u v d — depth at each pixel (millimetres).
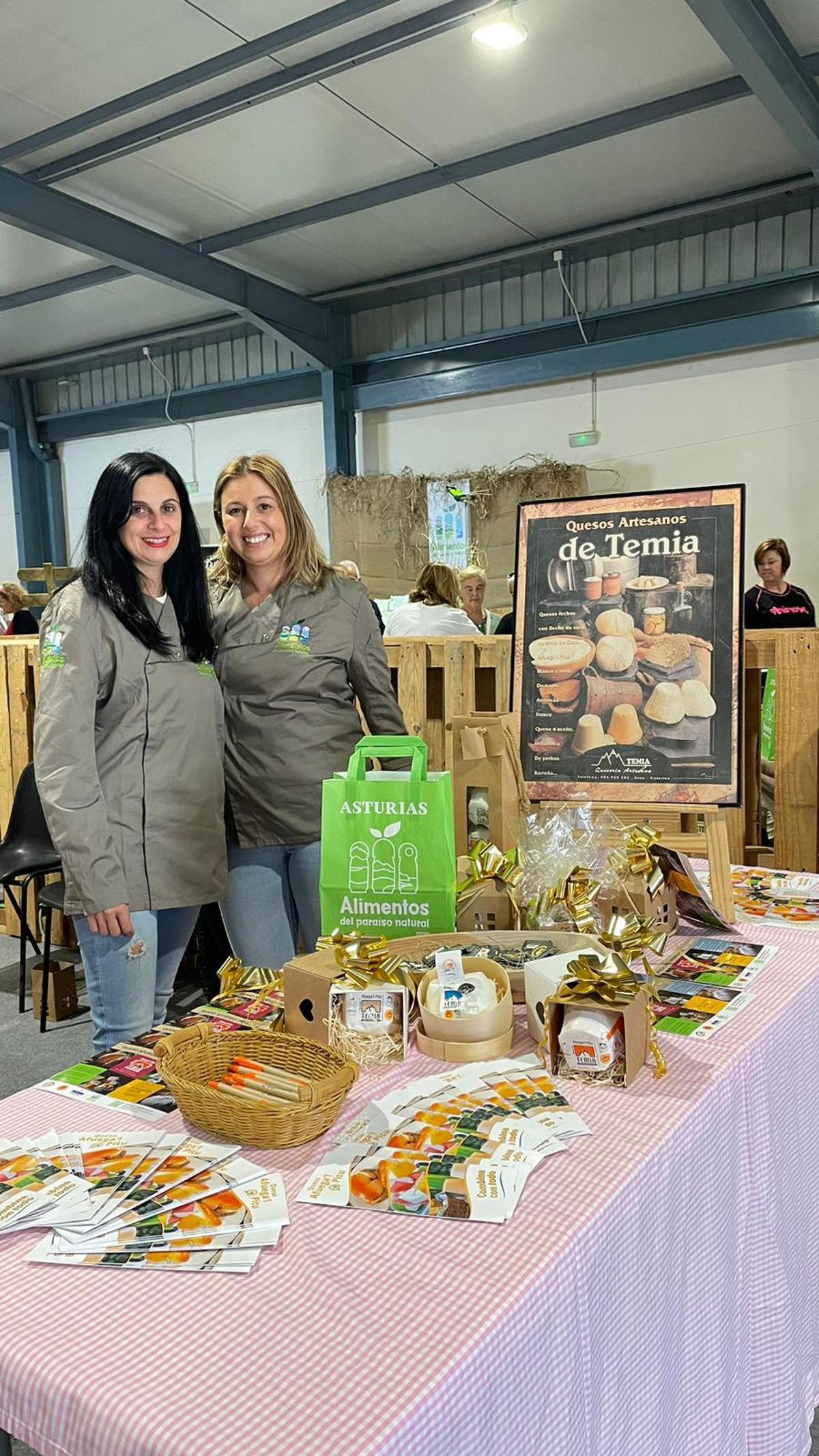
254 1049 1252
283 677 2150
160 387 10016
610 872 1654
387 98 5332
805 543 7031
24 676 4363
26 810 3703
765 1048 1347
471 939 1469
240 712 2180
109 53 4887
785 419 7020
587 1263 922
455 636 3480
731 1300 1272
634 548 1903
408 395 8492
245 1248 911
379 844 1474
